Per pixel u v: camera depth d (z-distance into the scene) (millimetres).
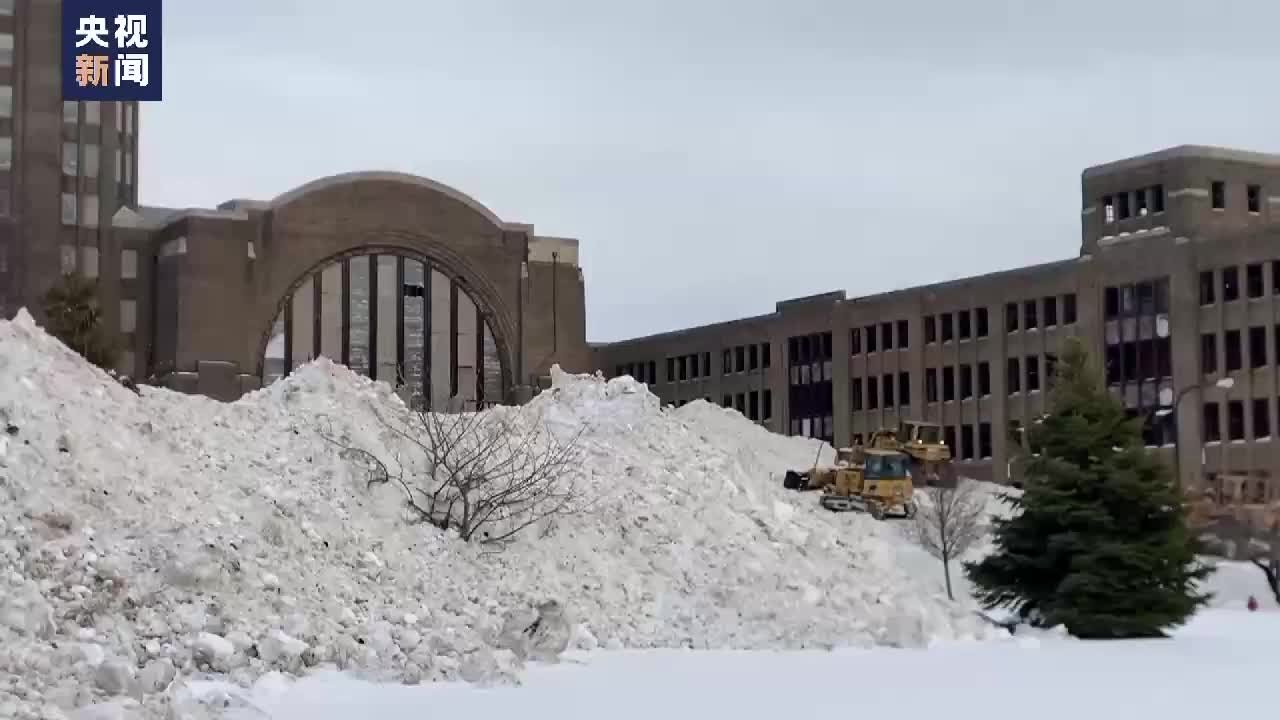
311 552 20859
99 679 14469
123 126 99125
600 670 19953
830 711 16438
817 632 24156
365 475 23922
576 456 27438
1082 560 31078
